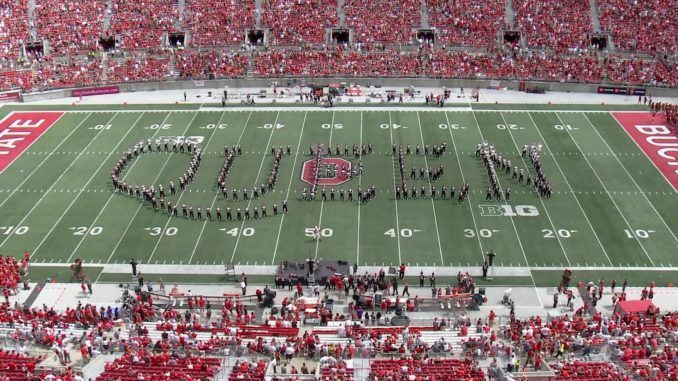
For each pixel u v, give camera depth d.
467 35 78.88
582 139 60.81
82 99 71.19
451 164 56.25
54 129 63.53
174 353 33.56
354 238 46.41
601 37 77.38
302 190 52.22
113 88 72.75
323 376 31.28
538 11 80.62
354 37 79.12
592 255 44.56
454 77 74.00
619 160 56.88
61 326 36.91
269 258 44.38
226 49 78.44
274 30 79.94
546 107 68.19
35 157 57.94
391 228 47.53
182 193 51.97
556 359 33.31
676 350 33.25
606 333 35.50
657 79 71.06
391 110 67.56
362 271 43.00
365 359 33.59
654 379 30.30
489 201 50.84
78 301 40.62
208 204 50.53
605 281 42.19
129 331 36.53
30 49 77.00
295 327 36.81
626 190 52.22
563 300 40.47
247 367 32.19
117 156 58.09
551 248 45.28
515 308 39.78
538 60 75.50
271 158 57.41
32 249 45.44
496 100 70.12
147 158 57.56
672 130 62.50
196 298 39.69
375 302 39.72
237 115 66.56
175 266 43.75
